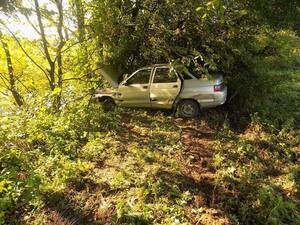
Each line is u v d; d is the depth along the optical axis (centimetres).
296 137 770
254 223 494
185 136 831
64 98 994
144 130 877
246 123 889
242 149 724
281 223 488
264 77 989
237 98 988
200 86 937
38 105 923
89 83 1154
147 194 556
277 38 1021
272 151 727
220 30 951
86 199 554
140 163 675
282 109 944
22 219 498
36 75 1255
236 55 986
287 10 884
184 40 1030
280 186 584
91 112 944
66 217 505
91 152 728
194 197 554
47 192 562
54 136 785
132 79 1027
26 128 811
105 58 1120
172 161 672
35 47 1122
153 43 1031
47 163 647
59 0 982
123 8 1018
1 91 1316
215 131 855
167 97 979
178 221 480
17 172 615
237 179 601
